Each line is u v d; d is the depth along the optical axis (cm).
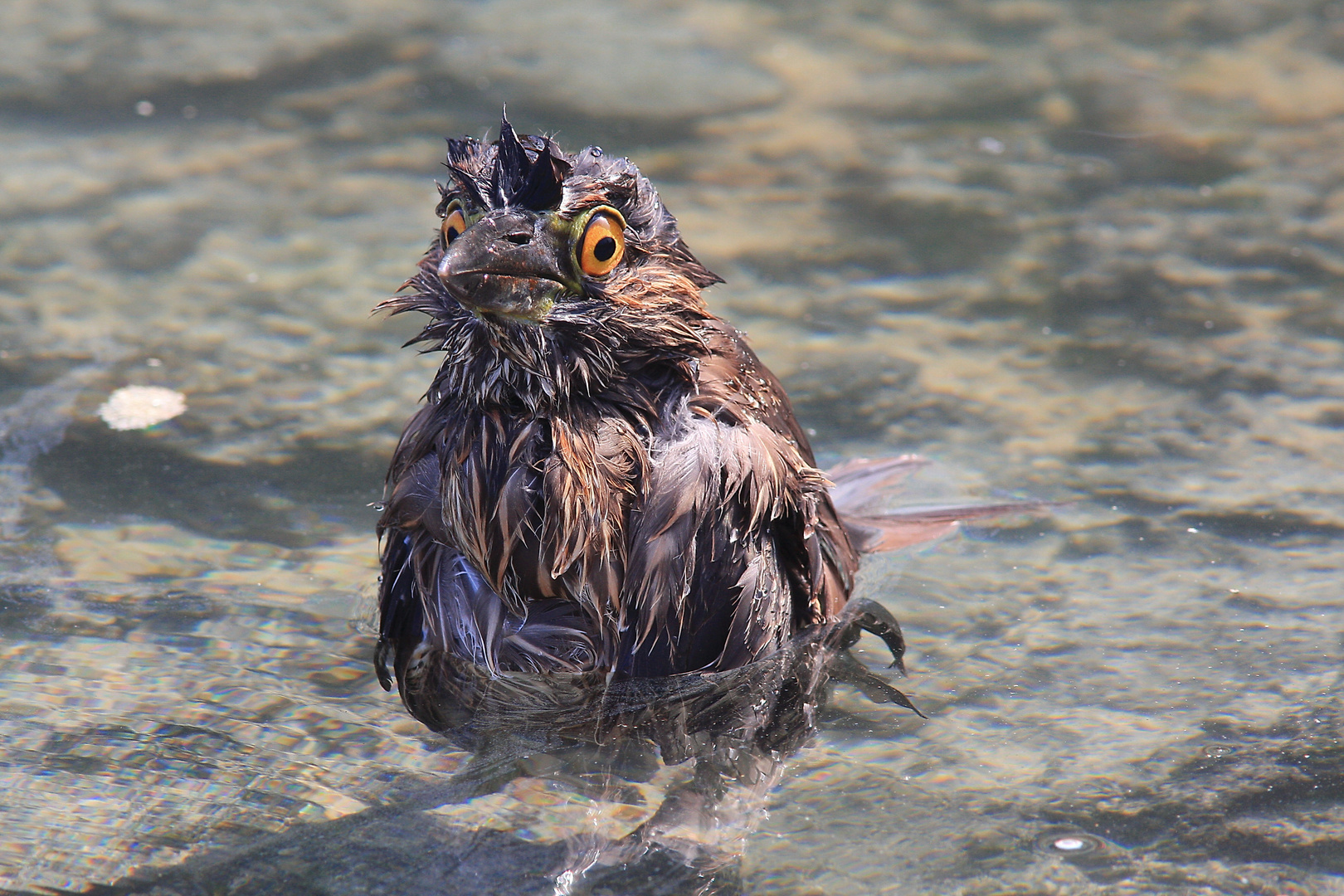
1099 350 1035
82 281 1112
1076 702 673
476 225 620
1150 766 622
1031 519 841
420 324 1077
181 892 545
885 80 1518
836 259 1172
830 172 1324
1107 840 575
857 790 611
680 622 671
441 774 621
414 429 707
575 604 691
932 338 1055
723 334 721
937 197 1273
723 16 1677
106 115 1406
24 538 798
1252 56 1562
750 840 580
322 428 930
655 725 658
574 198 638
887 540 822
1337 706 661
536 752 638
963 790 609
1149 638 724
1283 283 1121
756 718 662
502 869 561
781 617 704
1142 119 1425
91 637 713
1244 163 1332
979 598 766
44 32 1587
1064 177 1312
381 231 1209
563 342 641
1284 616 739
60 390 959
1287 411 949
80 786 604
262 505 844
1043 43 1606
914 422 947
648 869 562
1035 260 1167
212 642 714
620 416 666
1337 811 588
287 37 1592
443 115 1412
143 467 877
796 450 725
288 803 598
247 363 1008
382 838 577
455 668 699
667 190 1281
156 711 657
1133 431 933
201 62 1525
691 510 655
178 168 1312
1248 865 558
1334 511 835
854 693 684
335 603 753
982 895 545
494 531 662
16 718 646
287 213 1238
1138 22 1658
